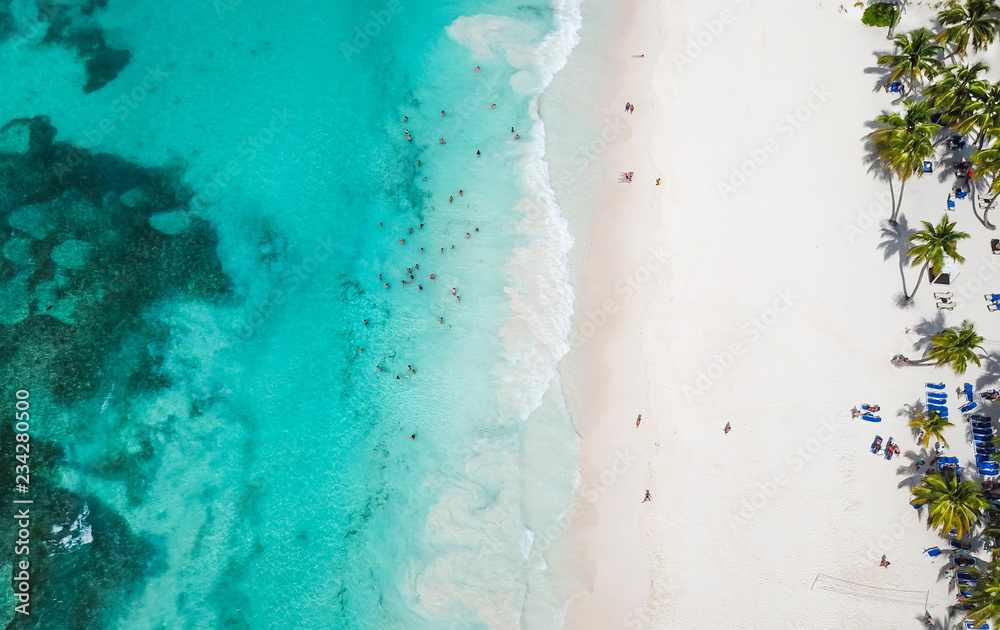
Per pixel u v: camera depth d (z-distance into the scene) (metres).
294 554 35.50
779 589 34.59
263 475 36.78
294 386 38.78
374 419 38.19
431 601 33.91
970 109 38.44
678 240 40.53
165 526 35.03
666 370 38.09
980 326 38.69
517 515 35.28
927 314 38.84
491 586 34.12
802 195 41.38
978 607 31.55
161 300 39.06
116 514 34.81
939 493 32.75
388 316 40.34
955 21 41.97
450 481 36.12
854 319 38.88
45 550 33.62
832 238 40.44
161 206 41.22
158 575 34.22
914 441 36.72
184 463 36.31
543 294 39.81
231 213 42.00
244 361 38.91
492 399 37.78
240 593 34.62
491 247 41.34
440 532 35.06
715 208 41.12
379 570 34.91
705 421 37.16
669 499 35.91
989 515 34.81
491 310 39.84
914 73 40.06
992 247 39.91
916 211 40.72
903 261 39.94
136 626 33.34
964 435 36.88
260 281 40.72
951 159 41.56
